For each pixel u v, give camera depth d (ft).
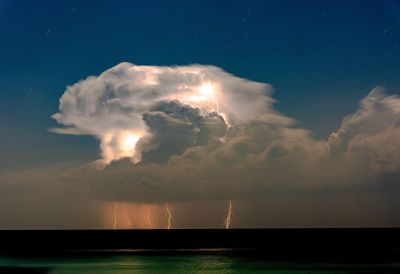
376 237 453.58
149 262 189.67
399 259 198.18
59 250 257.75
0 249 270.05
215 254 227.20
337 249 264.52
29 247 289.53
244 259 201.98
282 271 160.04
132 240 399.44
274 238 450.71
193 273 155.94
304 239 417.08
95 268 169.78
